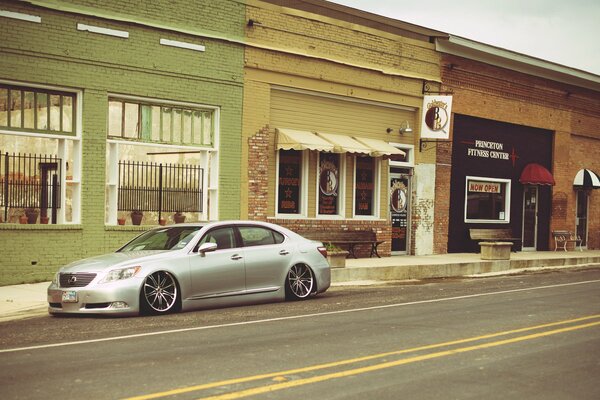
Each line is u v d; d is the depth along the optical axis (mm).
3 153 15703
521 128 28797
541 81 29281
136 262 12031
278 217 20672
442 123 23828
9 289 14984
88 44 16688
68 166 16656
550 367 8070
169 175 18391
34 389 6949
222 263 12969
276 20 20359
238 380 7336
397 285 18109
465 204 26391
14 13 15562
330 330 10523
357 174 22953
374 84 22922
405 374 7672
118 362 8203
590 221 32250
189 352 8812
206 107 18969
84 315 12023
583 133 31656
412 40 24156
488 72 26891
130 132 17641
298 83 20891
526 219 29328
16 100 15859
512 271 22953
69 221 16672
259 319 11641
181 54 18312
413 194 24516
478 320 11539
